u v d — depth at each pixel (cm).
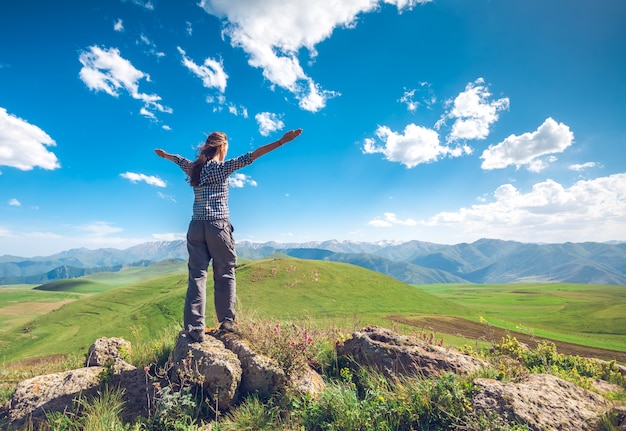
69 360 853
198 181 527
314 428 406
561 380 456
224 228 534
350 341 622
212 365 467
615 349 3866
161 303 6372
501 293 18388
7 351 5788
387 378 521
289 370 503
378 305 5884
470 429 363
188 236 546
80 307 8438
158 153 589
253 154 518
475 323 4803
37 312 11344
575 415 382
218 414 449
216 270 564
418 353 550
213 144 547
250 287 6406
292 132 503
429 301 6856
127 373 541
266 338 547
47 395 484
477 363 562
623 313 7444
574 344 4088
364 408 409
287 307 5356
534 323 6800
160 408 423
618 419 362
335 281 7112
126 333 5269
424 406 403
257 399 458
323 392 450
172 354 572
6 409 488
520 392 403
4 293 19138
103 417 411
